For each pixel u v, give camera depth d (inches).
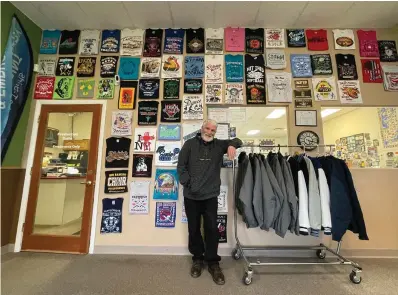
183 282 71.7
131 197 98.8
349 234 95.3
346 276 76.5
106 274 76.7
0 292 65.3
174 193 98.5
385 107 107.3
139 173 100.2
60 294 64.8
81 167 103.1
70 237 97.0
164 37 111.0
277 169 78.9
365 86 104.7
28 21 104.7
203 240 87.4
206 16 102.8
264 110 110.2
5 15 94.0
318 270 80.8
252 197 76.7
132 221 97.3
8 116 95.8
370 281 73.3
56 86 108.5
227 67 107.2
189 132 102.5
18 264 83.9
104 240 96.3
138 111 105.0
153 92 106.4
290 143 101.4
